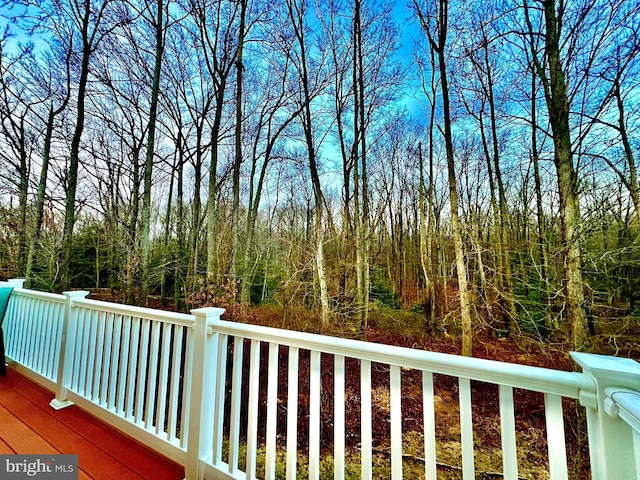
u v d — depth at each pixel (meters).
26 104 8.65
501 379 1.08
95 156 10.11
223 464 1.72
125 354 2.29
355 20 8.98
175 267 8.73
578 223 5.00
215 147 8.44
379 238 11.31
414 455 4.04
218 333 1.83
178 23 8.58
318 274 7.73
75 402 2.53
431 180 9.89
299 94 9.80
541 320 5.84
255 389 1.64
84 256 10.23
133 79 9.31
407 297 10.20
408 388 5.61
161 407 2.00
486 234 8.94
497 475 3.71
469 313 6.66
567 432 4.05
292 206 11.34
